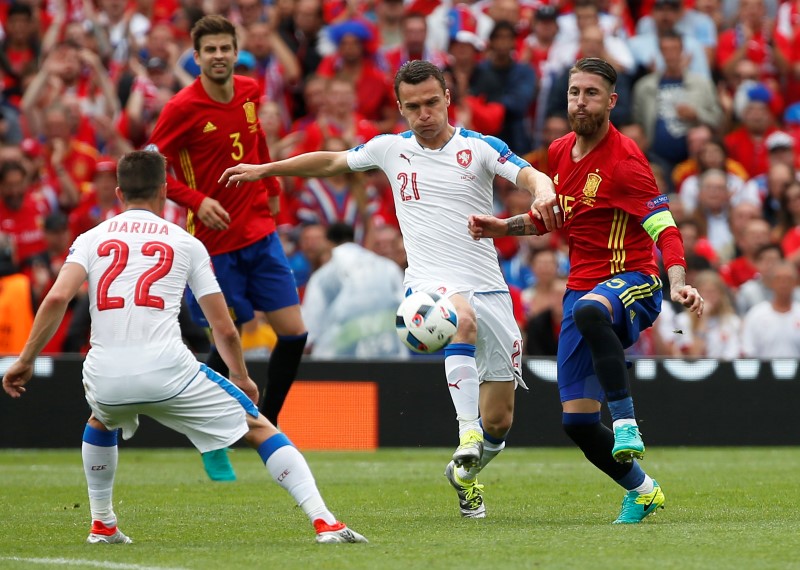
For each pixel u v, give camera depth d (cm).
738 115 6138
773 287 4784
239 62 5212
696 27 6369
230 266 3206
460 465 2234
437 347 2231
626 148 2241
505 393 2430
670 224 2200
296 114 5881
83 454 2016
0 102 5706
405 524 2275
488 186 2406
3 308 4444
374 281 4575
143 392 1891
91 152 5469
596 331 2141
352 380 4303
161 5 6291
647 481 2286
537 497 2791
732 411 4444
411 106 2345
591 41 5669
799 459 3934
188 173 3178
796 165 6003
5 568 1709
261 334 4475
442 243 2380
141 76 5644
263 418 1970
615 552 1800
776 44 6456
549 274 4616
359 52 5672
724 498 2717
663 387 4425
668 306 4825
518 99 5700
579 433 2289
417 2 6238
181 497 2833
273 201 3291
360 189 5172
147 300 1917
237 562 1741
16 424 4162
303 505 1938
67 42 5659
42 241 5091
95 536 2028
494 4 6250
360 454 4156
